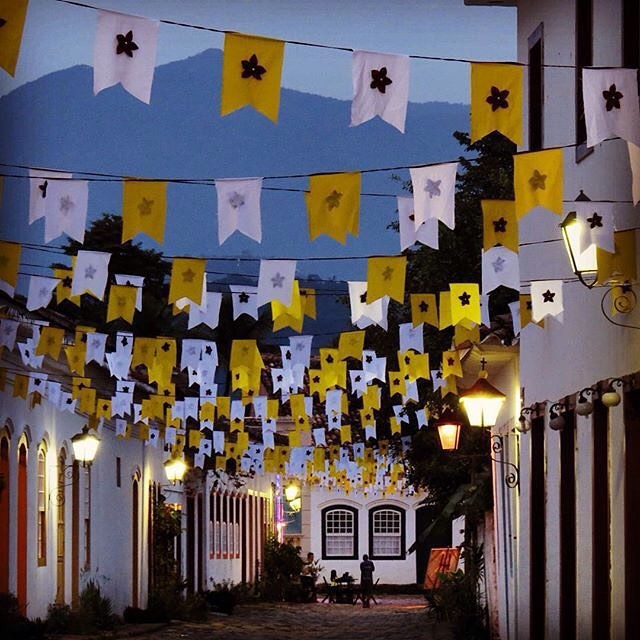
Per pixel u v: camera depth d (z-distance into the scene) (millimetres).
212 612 37438
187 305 17047
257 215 11211
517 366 20547
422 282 29016
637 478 13062
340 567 61594
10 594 21281
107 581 29875
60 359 25500
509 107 9938
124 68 9250
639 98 10859
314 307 16844
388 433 35688
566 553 16172
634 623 12969
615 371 13750
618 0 13461
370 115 9609
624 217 13273
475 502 25469
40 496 24828
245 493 51156
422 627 31094
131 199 11328
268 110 9469
